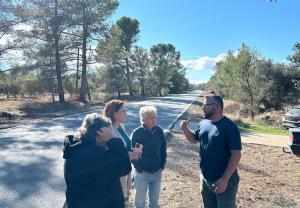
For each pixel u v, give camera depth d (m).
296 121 23.62
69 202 3.54
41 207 6.68
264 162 12.38
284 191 8.81
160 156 5.72
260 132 20.94
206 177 4.71
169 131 17.02
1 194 7.35
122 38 63.75
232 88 37.47
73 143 3.63
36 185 7.99
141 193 5.73
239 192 8.33
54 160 10.37
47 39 36.44
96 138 3.58
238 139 4.49
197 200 7.39
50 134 15.30
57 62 37.72
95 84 62.41
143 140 5.56
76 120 21.06
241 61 34.94
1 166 9.57
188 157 11.88
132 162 5.66
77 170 3.49
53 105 33.53
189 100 54.25
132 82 73.25
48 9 34.69
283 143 16.62
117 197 3.54
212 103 4.64
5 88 52.78
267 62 37.78
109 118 4.96
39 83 44.47
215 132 4.60
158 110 30.77
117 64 57.47
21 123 19.78
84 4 39.03
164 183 8.48
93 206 3.46
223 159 4.56
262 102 37.25
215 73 67.06
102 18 41.09
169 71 88.56
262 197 8.08
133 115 24.12
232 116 29.48
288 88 37.66
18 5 27.56
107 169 3.48
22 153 11.25
